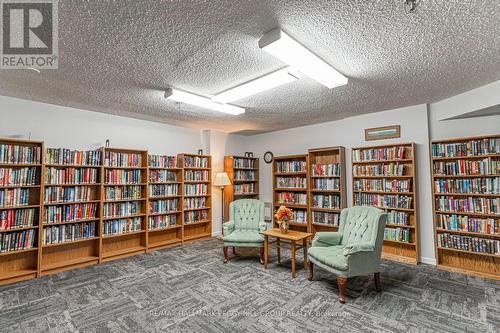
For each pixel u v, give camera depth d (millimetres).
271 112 4254
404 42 2074
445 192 3600
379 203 4160
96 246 3986
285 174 5512
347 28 1873
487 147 3314
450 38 2012
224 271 3488
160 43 2074
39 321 2275
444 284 3041
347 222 3395
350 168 4617
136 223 4438
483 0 1571
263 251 3908
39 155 3416
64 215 3631
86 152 3859
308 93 3309
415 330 2129
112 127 4375
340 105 3873
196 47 2143
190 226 5336
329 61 2396
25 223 3307
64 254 3730
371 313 2400
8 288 2959
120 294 2793
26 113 3535
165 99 3527
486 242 3268
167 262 3865
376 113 4309
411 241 3871
